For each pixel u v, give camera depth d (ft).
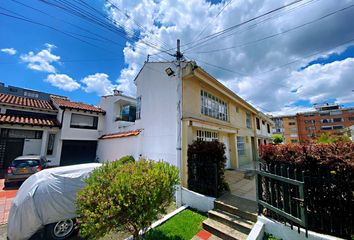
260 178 14.38
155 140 29.04
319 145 11.96
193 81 29.71
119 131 44.37
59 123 47.06
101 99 57.31
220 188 20.07
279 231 12.25
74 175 16.03
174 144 25.57
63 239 14.44
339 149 11.04
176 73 27.07
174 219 17.17
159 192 12.51
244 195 19.88
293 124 196.54
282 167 12.48
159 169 13.91
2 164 40.24
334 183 10.37
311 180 11.32
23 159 29.32
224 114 39.09
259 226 12.91
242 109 49.65
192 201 19.95
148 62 33.27
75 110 48.42
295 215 11.47
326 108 191.21
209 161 20.21
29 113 46.68
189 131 25.00
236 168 38.50
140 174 12.37
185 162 23.57
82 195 11.44
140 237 13.19
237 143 43.04
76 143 49.67
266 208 13.79
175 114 26.22
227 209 16.74
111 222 10.91
